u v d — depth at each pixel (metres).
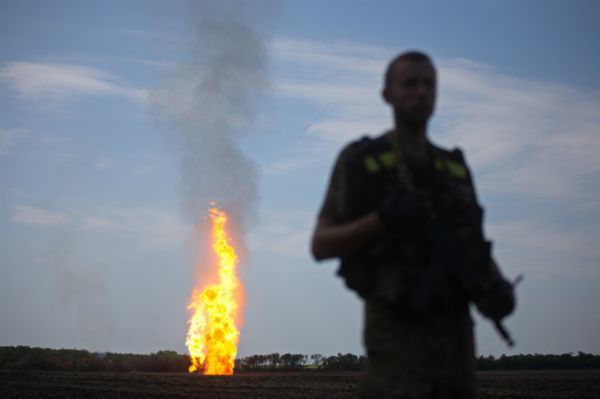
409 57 3.52
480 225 3.48
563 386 17.77
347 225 3.32
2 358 37.09
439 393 3.31
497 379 22.06
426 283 3.24
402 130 3.52
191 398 15.48
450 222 3.36
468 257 3.32
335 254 3.36
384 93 3.67
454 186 3.49
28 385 20.27
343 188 3.46
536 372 31.25
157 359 40.81
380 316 3.36
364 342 3.48
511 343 3.32
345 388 18.77
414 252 3.29
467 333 3.44
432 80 3.50
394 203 3.15
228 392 17.41
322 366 39.66
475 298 3.39
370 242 3.36
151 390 18.23
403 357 3.29
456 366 3.36
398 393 3.27
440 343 3.31
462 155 3.67
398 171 3.42
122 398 15.55
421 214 3.15
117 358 40.50
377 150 3.47
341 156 3.57
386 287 3.27
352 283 3.38
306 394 16.48
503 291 3.29
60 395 16.36
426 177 3.41
